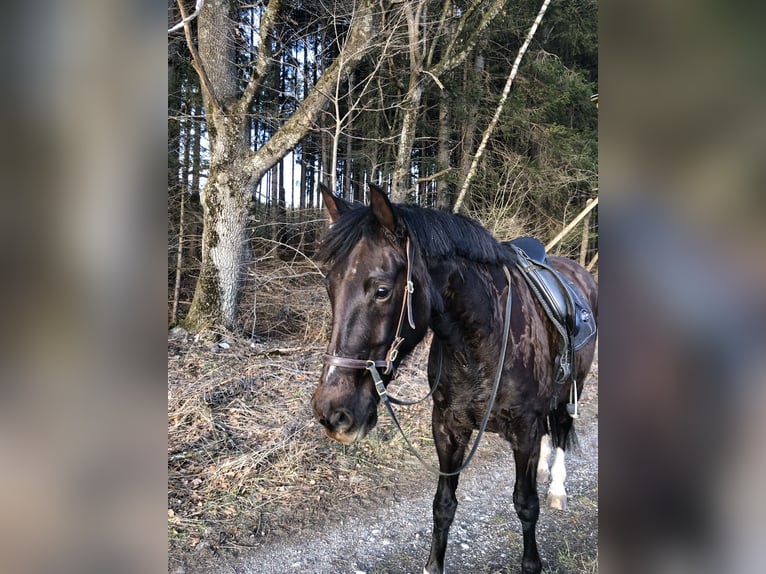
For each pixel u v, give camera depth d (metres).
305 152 10.61
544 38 10.52
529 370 2.34
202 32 5.83
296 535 2.94
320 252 1.90
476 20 8.65
